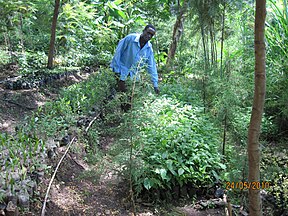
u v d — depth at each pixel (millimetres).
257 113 2264
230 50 5781
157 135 4133
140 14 9484
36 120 4414
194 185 3777
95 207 3500
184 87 6168
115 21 9109
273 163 4039
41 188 3432
